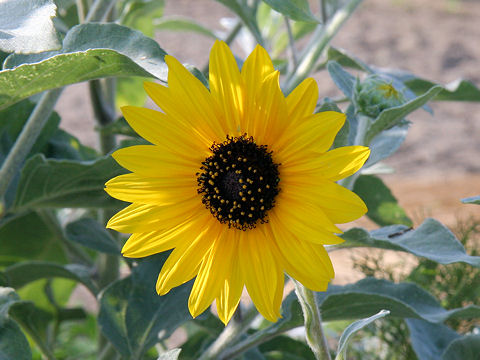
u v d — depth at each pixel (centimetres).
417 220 58
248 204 37
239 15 53
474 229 57
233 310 37
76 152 56
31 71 37
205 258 38
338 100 51
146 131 37
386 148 47
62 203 47
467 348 46
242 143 37
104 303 46
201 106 37
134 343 45
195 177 38
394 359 55
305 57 52
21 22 34
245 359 51
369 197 58
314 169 36
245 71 36
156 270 47
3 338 39
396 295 47
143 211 38
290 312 43
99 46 38
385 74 55
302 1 44
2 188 45
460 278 55
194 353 55
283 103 36
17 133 51
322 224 35
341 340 37
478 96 56
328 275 36
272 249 37
